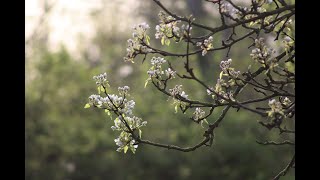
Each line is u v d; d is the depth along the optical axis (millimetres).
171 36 4434
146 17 24000
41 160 18078
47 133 18141
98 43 23438
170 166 18047
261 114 4164
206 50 4445
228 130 17672
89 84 18547
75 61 18719
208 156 17922
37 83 18219
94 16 23562
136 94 18750
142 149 18125
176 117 18062
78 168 18219
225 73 4461
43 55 18281
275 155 17453
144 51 4508
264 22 4469
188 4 22516
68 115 18406
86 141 18250
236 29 16047
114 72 20000
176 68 17484
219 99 4484
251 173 17641
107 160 18047
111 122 18375
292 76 4285
